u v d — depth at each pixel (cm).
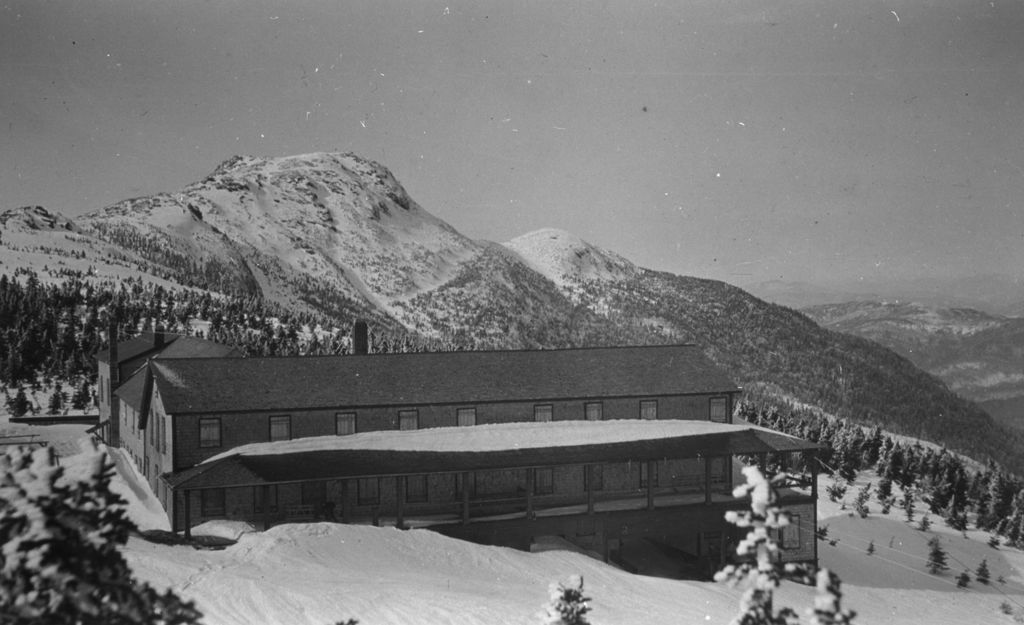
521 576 3966
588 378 5641
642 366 5797
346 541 4066
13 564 736
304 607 3119
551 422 5425
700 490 5538
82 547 765
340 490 4969
